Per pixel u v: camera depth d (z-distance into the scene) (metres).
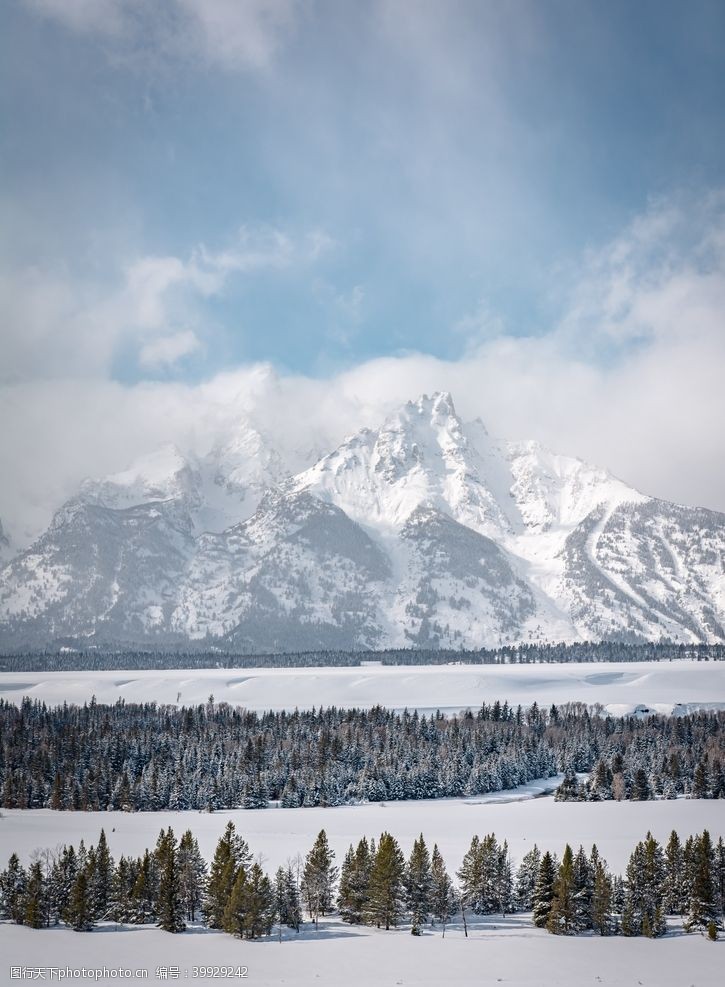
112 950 128.25
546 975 119.75
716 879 156.75
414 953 129.75
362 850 154.88
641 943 139.00
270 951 129.88
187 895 154.12
